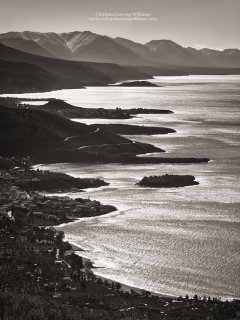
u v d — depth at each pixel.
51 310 160.88
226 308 170.75
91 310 166.25
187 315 165.12
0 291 173.62
